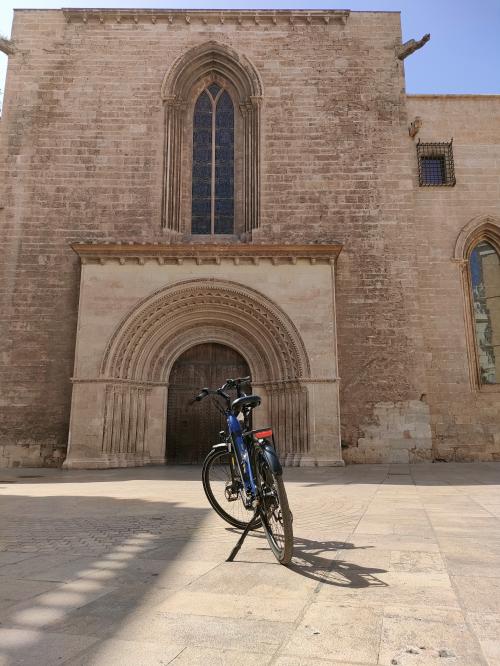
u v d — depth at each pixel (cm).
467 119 2108
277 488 404
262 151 1991
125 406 1691
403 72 2067
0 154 1959
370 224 1930
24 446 1727
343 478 1205
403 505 733
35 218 1909
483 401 1866
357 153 1994
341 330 1839
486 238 2044
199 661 227
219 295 1758
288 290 1742
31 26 2084
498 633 260
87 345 1686
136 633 259
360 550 447
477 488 957
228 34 2094
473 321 1947
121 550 455
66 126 1995
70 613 287
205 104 2133
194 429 1805
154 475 1356
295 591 331
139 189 1953
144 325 1747
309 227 1931
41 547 469
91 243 1728
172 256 1747
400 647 243
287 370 1725
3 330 1809
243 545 476
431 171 2080
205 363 1856
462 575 367
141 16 2089
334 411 1648
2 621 274
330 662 227
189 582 352
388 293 1867
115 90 2036
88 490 984
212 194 2044
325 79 2059
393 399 1780
